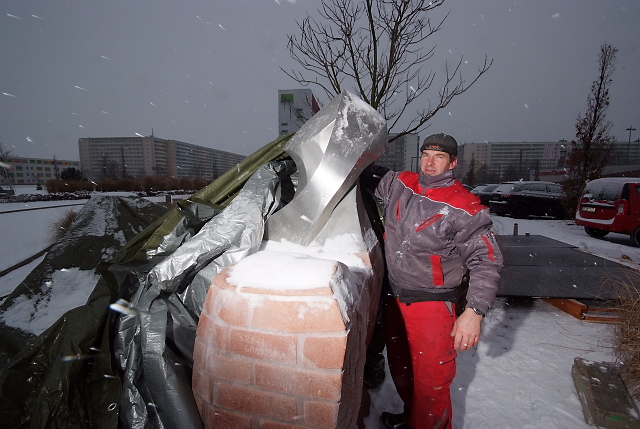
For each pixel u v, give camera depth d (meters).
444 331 1.70
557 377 2.62
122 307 1.42
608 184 8.23
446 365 1.70
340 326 0.92
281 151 1.80
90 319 1.41
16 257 6.47
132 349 1.35
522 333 3.36
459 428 2.07
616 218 7.83
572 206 12.55
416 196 1.73
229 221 1.38
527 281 4.23
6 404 1.28
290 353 0.94
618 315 2.96
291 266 1.08
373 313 1.54
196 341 1.10
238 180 1.76
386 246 1.81
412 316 1.72
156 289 1.37
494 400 2.34
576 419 2.18
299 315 0.94
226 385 1.01
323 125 1.52
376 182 2.10
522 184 13.48
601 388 2.23
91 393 1.34
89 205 3.05
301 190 1.48
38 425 1.22
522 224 11.40
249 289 0.99
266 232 1.49
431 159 1.73
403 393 1.88
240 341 0.98
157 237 1.66
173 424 1.20
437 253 1.67
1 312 2.15
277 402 0.96
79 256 2.61
